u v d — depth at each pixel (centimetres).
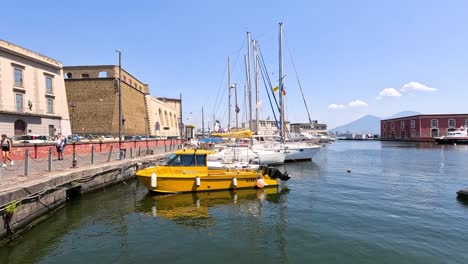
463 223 935
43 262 673
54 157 1828
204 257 699
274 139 3031
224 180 1448
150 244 779
